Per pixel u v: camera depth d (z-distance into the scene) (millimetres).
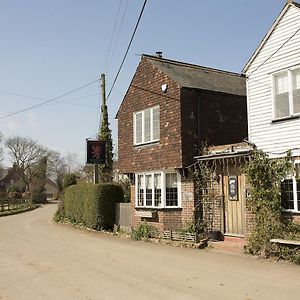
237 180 16516
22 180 105312
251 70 15703
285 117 14375
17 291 10297
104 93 31531
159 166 19797
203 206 17875
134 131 21844
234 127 20047
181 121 18578
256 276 11141
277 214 14156
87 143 27781
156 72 20359
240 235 16188
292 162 14070
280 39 14727
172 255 14961
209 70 23438
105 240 20281
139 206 21359
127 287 10266
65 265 13578
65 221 32250
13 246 18781
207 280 10797
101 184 24938
